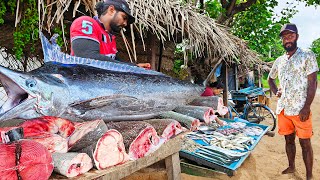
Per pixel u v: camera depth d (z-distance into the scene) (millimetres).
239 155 3760
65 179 1572
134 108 2141
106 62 2145
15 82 1598
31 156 1379
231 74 9000
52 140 1636
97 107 1954
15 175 1348
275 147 6297
